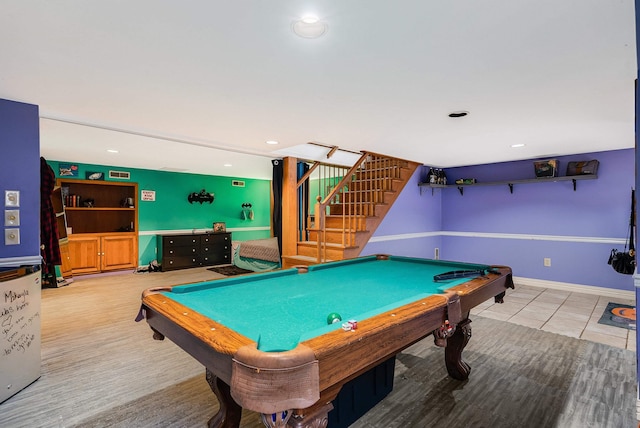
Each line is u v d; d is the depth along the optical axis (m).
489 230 5.76
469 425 1.90
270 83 2.12
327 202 4.20
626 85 2.15
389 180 5.13
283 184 4.80
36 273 2.40
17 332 2.21
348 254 4.24
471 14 1.37
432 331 1.64
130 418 1.95
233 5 1.30
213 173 7.50
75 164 5.92
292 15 1.37
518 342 3.08
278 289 2.05
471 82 2.10
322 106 2.58
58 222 5.58
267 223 8.88
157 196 6.95
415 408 2.08
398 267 2.89
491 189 5.72
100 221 6.66
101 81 2.08
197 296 1.87
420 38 1.57
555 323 3.58
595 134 3.51
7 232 2.33
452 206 6.23
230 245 7.73
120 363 2.66
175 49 1.68
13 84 2.12
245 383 0.96
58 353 2.84
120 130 3.19
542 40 1.59
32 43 1.60
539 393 2.23
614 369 2.55
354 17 1.39
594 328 3.43
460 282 2.14
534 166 5.06
